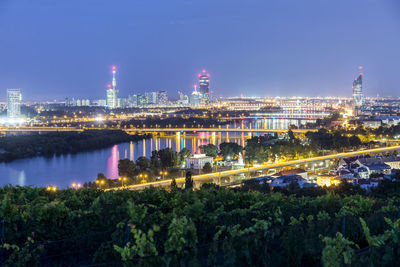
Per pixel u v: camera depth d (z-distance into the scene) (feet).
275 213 138.51
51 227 126.52
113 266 110.11
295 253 113.39
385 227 132.26
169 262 107.24
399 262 110.52
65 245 122.83
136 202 158.51
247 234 118.83
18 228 126.62
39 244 120.57
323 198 167.94
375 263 106.83
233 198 159.74
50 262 119.14
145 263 105.70
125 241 116.78
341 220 127.13
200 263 109.70
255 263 109.81
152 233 111.14
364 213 148.46
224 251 107.65
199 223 126.52
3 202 124.36
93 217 130.52
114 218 132.16
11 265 110.73
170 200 152.46
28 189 180.24
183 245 110.83
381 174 542.98
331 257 106.93
